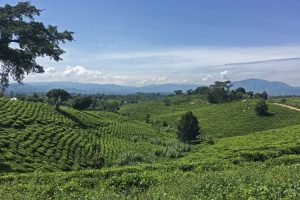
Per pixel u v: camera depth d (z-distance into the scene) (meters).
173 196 14.95
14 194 17.72
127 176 21.89
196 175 22.14
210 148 61.28
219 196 14.22
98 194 17.48
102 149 72.69
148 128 124.69
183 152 79.25
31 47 30.44
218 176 18.58
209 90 192.50
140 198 15.63
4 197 16.75
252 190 14.19
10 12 29.38
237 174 19.11
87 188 20.89
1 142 53.25
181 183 18.86
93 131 94.06
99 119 116.00
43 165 48.31
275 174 18.72
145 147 85.44
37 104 106.12
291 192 13.49
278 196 13.33
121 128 110.25
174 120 154.88
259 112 139.62
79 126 94.75
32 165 46.25
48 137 67.50
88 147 69.94
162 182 21.05
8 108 85.31
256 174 18.77
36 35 30.19
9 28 29.05
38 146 58.56
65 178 23.45
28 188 19.70
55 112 102.69
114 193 17.64
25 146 55.81
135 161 64.62
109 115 135.00
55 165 51.06
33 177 23.89
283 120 133.62
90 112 130.25
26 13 29.86
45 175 24.34
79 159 60.25
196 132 98.06
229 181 16.78
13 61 30.44
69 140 70.50
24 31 29.47
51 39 31.14
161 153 76.69
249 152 35.91
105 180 22.44
